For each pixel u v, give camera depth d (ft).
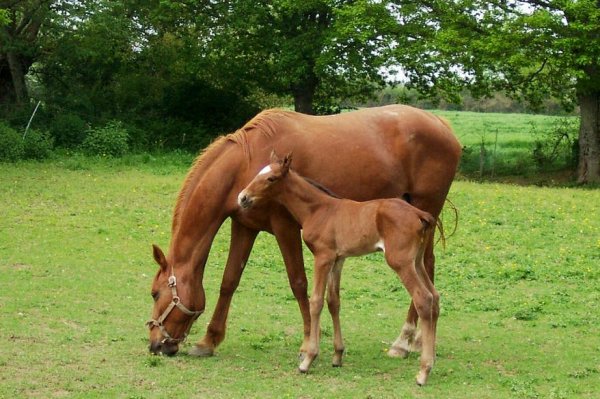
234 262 28.89
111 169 80.69
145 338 30.22
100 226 52.60
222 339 28.86
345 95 114.21
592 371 27.53
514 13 89.10
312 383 25.45
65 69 108.47
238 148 28.43
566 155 99.81
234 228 29.12
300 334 31.91
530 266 44.27
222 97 111.24
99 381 24.81
